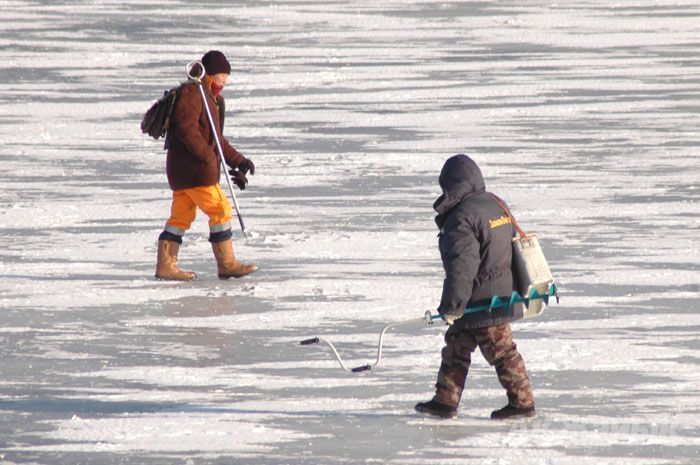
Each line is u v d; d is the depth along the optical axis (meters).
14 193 57.97
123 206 54.94
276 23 135.62
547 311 36.91
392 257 44.94
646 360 31.55
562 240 47.53
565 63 106.75
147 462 23.64
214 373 30.69
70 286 40.84
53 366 31.34
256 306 37.97
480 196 25.59
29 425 26.19
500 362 26.41
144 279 41.94
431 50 115.44
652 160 65.62
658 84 94.81
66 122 79.75
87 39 122.50
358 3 155.00
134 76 100.62
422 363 31.52
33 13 142.75
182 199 42.06
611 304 37.84
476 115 81.25
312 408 27.58
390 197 56.62
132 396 28.61
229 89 92.75
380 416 26.91
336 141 72.25
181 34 126.56
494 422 26.34
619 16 142.38
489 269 25.61
